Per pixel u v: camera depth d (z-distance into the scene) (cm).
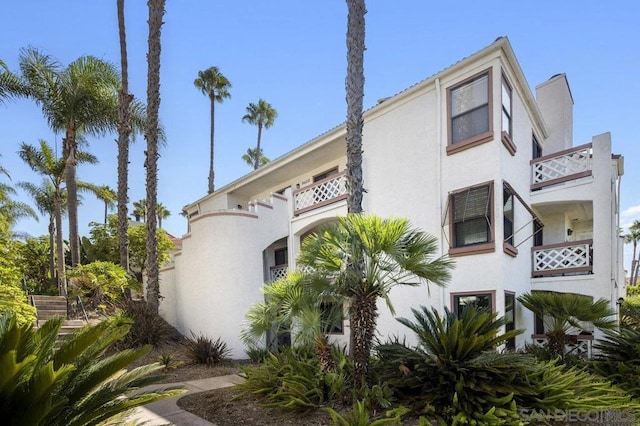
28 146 2033
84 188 2345
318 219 1364
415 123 1137
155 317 1316
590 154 1066
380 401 554
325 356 661
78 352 333
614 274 1003
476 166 987
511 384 547
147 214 1438
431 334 611
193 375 960
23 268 1852
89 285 1358
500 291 916
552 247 1110
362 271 650
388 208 1184
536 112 1248
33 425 284
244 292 1320
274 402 650
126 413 434
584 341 1012
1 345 304
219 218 1353
